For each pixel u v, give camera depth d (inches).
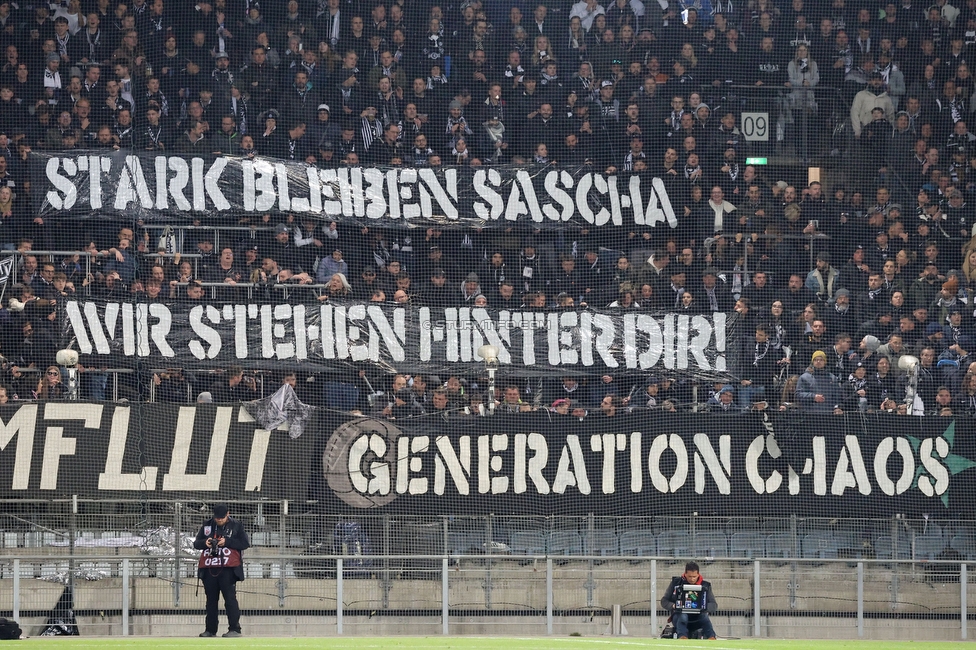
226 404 2105.1
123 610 1969.7
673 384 2289.6
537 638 1847.9
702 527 2144.4
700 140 2420.0
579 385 2303.2
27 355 2208.4
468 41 2522.1
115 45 2429.9
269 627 2018.9
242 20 2460.6
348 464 2114.9
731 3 2536.9
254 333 2180.1
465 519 2124.8
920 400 2310.5
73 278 2277.3
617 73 2476.6
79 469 2068.2
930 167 2508.6
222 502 2086.6
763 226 2409.0
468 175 2287.2
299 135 2422.5
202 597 2009.1
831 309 2363.4
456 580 2063.2
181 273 2298.2
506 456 2138.3
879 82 2529.5
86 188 2193.7
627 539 2132.1
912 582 2103.8
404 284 2381.9
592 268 2381.9
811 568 2101.4
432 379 2284.7
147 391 2236.7
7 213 2340.1
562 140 2452.0
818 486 2144.4
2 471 2058.3
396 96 2482.8
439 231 2410.2
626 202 2362.2
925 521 2145.7
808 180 2472.9
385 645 1589.6
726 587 2086.6
